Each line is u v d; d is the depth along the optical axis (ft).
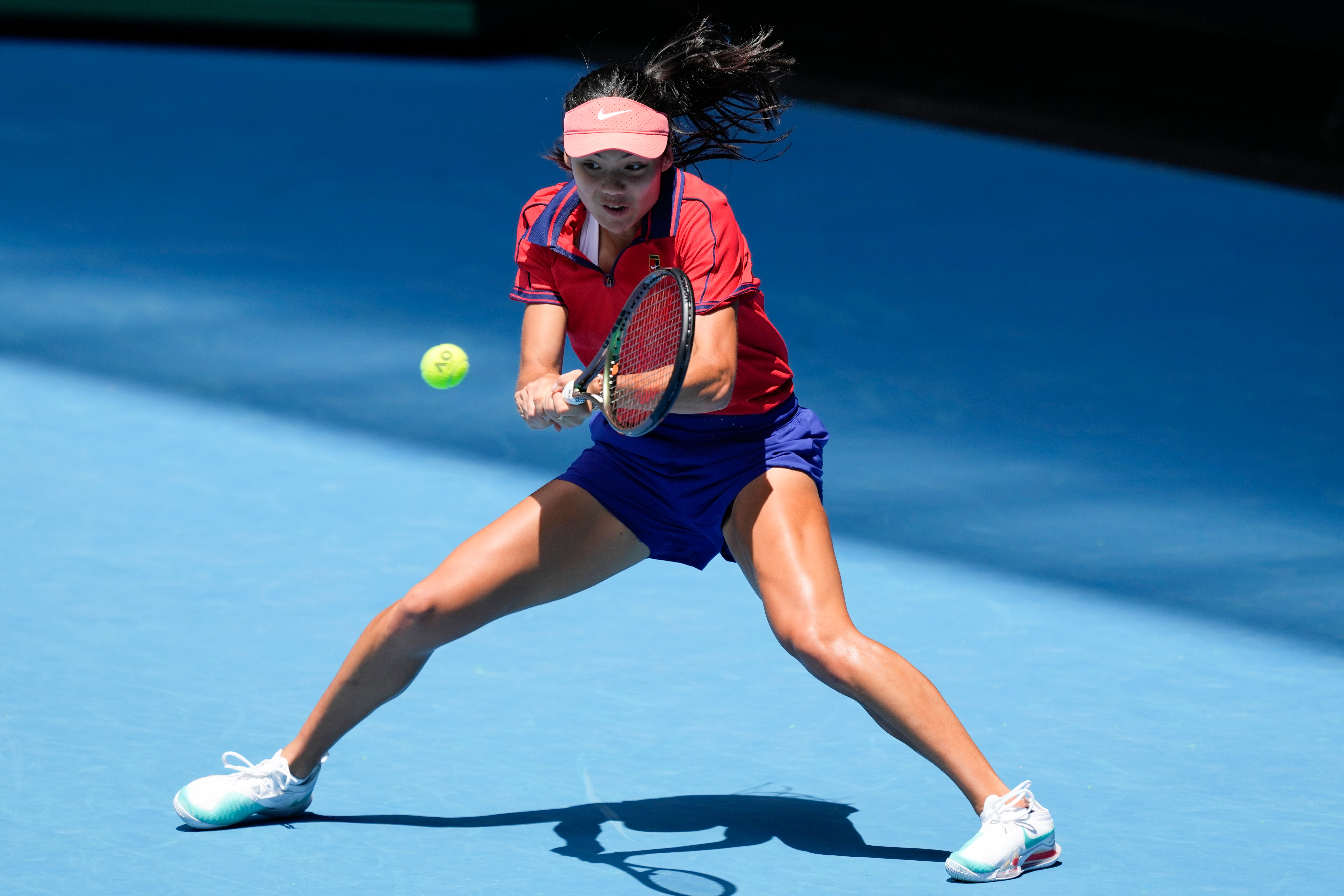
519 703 53.72
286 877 41.93
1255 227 132.36
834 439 83.61
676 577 65.92
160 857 42.88
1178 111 169.58
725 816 46.06
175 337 98.12
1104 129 162.81
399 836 44.52
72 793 46.42
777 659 57.77
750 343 43.93
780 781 48.49
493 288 111.04
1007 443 83.46
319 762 45.06
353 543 67.82
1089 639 59.52
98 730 50.52
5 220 123.85
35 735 50.06
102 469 76.07
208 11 188.24
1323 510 74.18
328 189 136.05
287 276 112.37
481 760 49.52
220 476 75.72
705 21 45.21
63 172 138.41
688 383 39.73
